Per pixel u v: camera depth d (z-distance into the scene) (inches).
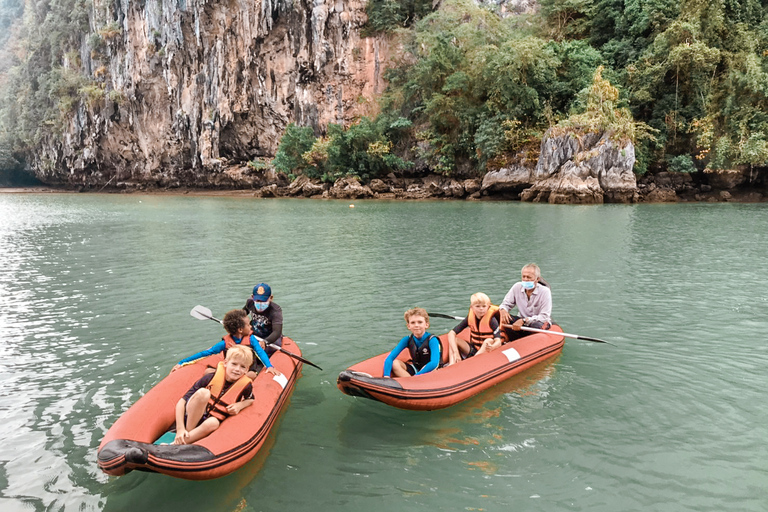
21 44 2913.4
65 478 142.9
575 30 1453.0
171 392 166.6
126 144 2297.0
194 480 135.3
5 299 347.3
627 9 1312.7
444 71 1464.1
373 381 168.7
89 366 226.4
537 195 1227.2
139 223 856.3
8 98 2714.1
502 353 206.5
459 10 1491.1
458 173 1457.9
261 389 173.2
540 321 230.7
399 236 637.3
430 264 447.8
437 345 196.5
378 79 1711.4
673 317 286.5
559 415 175.6
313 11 1701.5
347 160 1627.7
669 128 1216.8
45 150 2578.7
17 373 219.0
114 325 287.3
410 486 137.4
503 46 1337.4
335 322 285.4
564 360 224.4
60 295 358.3
